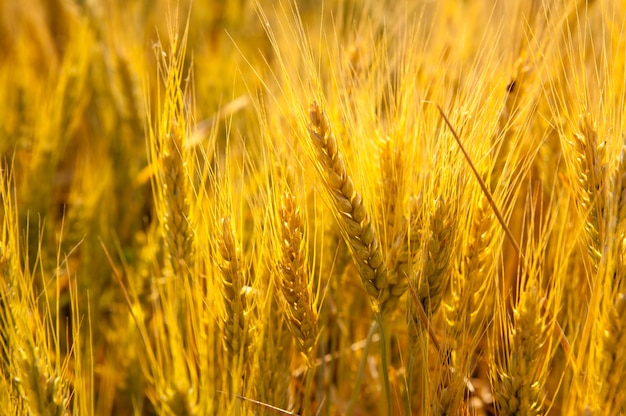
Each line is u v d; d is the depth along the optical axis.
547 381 0.75
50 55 1.13
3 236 0.63
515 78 0.70
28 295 0.63
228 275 0.64
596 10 0.81
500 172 0.70
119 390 0.81
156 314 0.76
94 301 0.84
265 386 0.67
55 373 0.63
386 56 0.76
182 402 0.70
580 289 0.72
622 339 0.58
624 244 0.61
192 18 1.15
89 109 1.09
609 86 0.64
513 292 0.79
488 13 0.86
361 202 0.62
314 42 0.88
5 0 1.26
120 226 0.92
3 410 0.63
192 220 0.70
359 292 0.77
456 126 0.64
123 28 1.00
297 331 0.64
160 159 0.69
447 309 0.65
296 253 0.63
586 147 0.63
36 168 0.87
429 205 0.63
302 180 0.66
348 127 0.68
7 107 0.95
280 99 0.74
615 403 0.59
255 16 1.13
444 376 0.64
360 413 0.77
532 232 0.65
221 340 0.70
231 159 0.79
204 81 1.01
